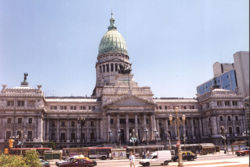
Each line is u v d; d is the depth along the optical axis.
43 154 84.94
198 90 160.88
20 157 33.78
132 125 127.44
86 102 132.25
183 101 144.50
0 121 108.44
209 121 135.38
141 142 117.00
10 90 113.44
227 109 132.12
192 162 54.62
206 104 139.50
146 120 128.25
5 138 107.00
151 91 132.88
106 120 124.56
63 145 121.94
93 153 87.19
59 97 135.50
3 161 31.41
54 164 72.69
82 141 126.00
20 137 108.31
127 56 167.38
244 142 85.50
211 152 96.75
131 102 122.81
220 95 133.88
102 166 54.50
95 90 154.62
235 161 51.31
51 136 124.50
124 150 89.56
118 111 120.38
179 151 40.22
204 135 137.88
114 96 129.00
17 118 110.50
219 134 128.12
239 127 131.25
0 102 110.81
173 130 136.75
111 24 177.62
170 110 137.50
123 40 170.88
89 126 129.00
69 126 127.12
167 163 53.84
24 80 122.56
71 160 57.12
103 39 169.75
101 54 165.12
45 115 124.19
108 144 108.38
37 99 114.00
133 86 134.25
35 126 111.25
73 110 128.38
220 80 139.38
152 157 53.75
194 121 141.50
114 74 155.62
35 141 108.88
